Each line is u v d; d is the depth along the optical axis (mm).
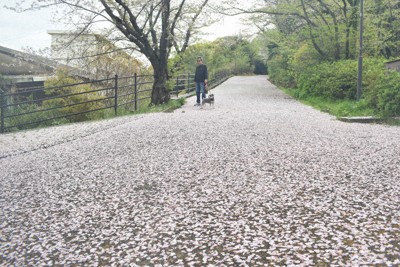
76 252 3238
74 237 3566
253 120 11633
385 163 5961
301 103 19656
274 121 11422
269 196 4492
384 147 7246
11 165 6945
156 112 14430
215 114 13484
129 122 11727
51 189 5203
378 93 12852
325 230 3455
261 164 6039
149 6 15852
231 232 3494
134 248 3260
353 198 4355
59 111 14547
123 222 3871
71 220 4008
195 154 6883
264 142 7879
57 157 7320
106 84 17172
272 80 45250
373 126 10570
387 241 3201
